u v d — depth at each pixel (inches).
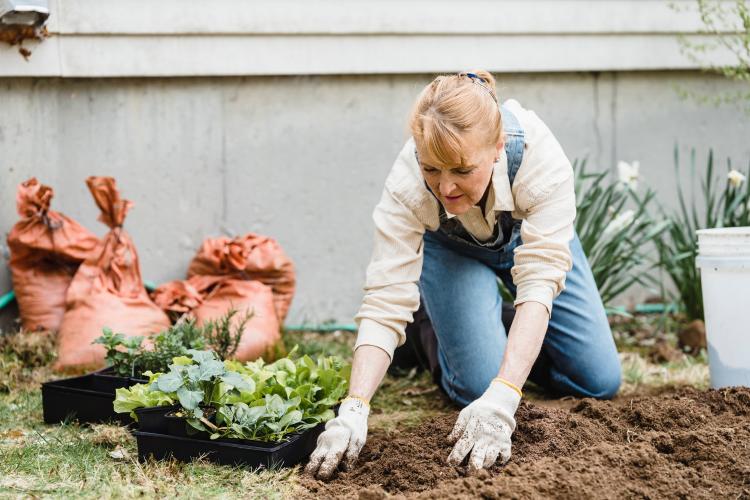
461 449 87.0
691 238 176.6
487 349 116.0
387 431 109.7
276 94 163.9
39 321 144.1
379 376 94.9
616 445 90.4
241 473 90.7
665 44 177.9
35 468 93.4
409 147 103.8
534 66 172.4
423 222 102.2
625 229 154.9
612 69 176.2
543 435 93.5
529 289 94.3
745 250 115.0
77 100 154.6
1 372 130.7
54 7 147.7
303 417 99.5
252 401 97.6
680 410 101.3
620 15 174.6
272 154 165.0
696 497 82.0
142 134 158.4
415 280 100.4
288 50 161.2
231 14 157.2
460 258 118.8
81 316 138.1
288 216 166.9
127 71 153.9
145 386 99.8
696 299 163.0
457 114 82.1
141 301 142.2
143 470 92.0
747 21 153.9
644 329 168.1
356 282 171.0
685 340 155.9
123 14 152.1
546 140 99.8
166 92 158.7
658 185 183.2
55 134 154.1
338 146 167.6
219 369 91.7
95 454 98.1
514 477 82.7
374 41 164.6
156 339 118.0
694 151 169.3
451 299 117.2
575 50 173.9
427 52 167.2
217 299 146.6
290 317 168.1
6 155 150.3
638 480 84.9
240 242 154.4
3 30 144.2
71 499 84.6
